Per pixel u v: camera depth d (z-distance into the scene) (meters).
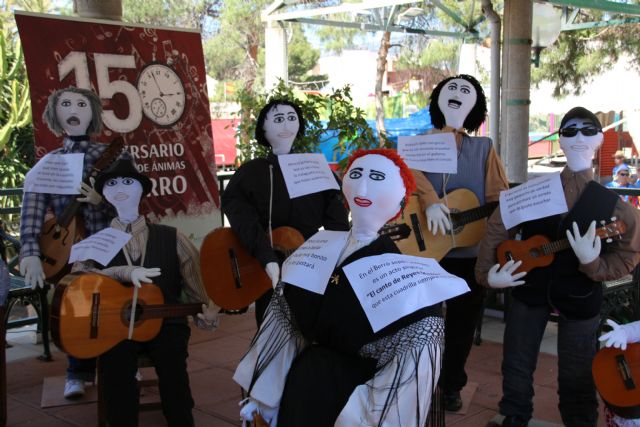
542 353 4.89
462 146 3.93
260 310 3.98
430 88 22.72
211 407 4.04
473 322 3.88
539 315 3.44
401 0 8.06
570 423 3.40
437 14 14.78
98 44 5.16
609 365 2.98
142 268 3.22
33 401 4.19
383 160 2.14
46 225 3.93
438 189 3.90
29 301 4.94
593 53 13.86
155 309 3.27
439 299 1.95
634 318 4.89
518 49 6.54
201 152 5.86
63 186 3.80
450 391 3.89
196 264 3.53
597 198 3.23
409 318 1.94
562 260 3.31
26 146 10.92
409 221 3.74
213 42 24.38
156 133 5.55
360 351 1.99
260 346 2.20
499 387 4.30
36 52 4.83
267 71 9.23
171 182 5.67
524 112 6.63
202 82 5.83
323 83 25.83
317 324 2.06
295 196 3.64
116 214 3.77
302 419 1.99
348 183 2.14
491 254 3.49
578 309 3.30
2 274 3.62
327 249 2.13
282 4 8.95
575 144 3.24
